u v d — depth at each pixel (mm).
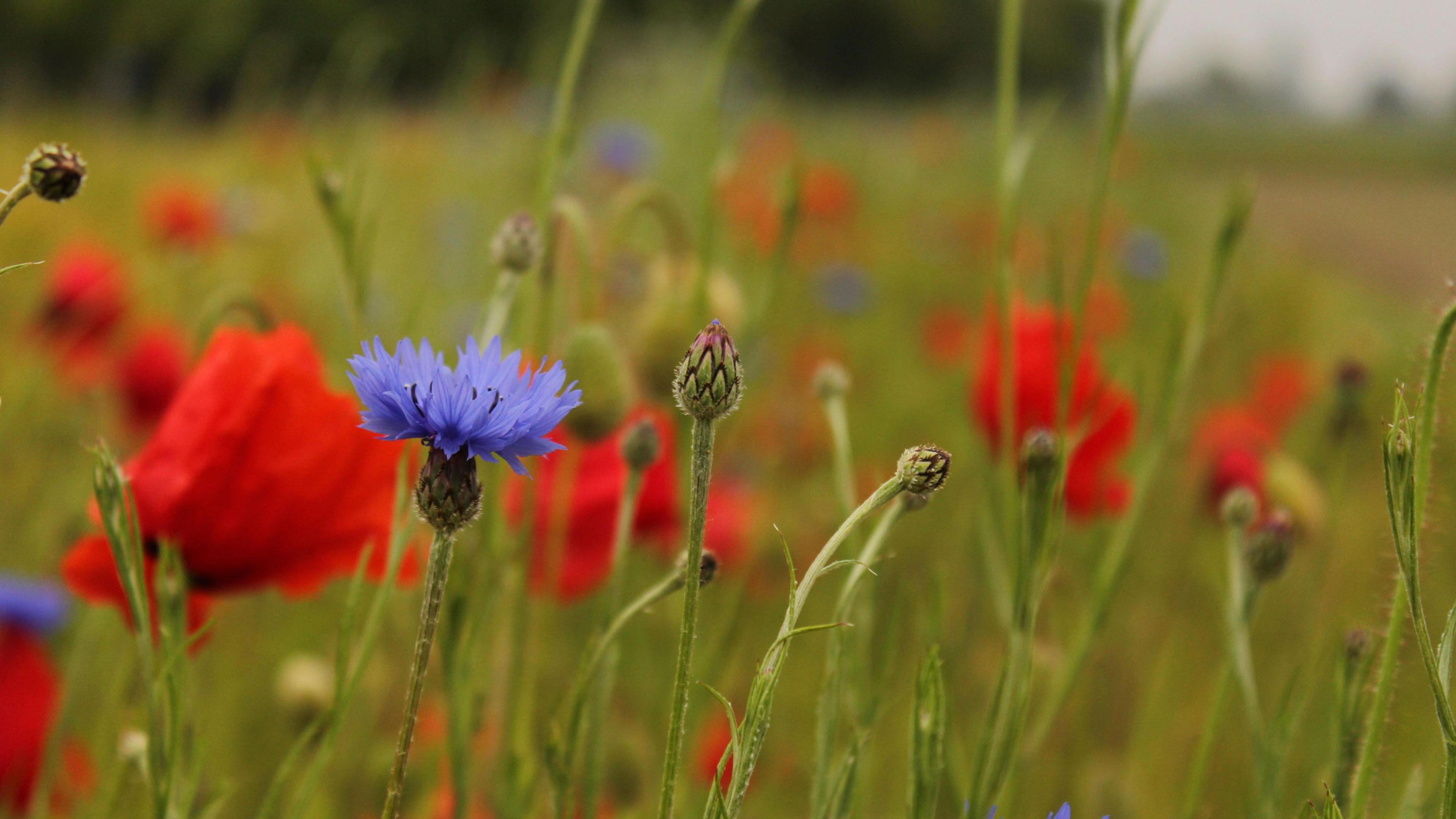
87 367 2021
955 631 1424
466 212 3287
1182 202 6883
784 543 800
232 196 3041
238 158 3447
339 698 874
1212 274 989
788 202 1056
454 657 918
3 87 4672
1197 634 1695
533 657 962
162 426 926
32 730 1005
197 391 924
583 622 1457
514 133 3275
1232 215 982
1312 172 20703
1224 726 1461
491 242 918
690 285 1300
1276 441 2303
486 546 951
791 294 3770
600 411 1003
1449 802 799
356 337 955
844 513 921
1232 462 1709
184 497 918
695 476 799
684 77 5035
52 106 4652
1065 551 1624
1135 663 1564
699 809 1096
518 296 988
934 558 1811
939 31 20234
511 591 961
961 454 1979
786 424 2473
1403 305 6656
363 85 1700
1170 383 989
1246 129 21969
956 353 3254
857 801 893
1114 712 1457
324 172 956
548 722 880
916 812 845
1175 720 1457
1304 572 1631
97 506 914
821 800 871
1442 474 835
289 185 3361
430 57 6973
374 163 1347
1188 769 1386
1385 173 21203
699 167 1366
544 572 1025
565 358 1005
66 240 2811
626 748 1143
